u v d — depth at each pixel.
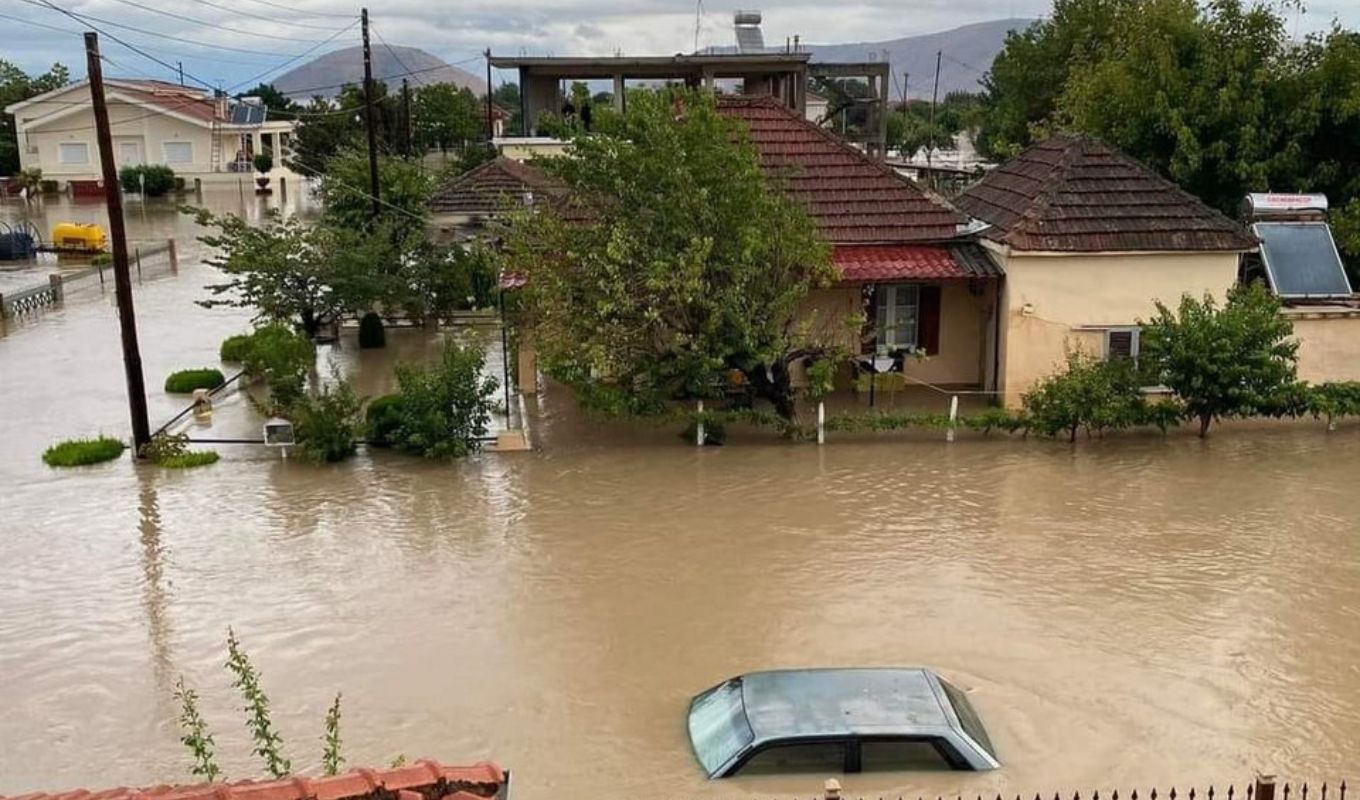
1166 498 17.75
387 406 21.22
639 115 20.39
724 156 20.17
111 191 20.23
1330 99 28.12
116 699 12.22
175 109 74.25
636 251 19.88
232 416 23.83
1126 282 22.47
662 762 10.41
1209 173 29.52
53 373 27.80
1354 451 20.14
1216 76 28.98
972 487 18.36
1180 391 20.73
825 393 21.94
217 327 33.78
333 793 7.23
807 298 23.48
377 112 71.50
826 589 14.47
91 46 19.89
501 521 17.20
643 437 21.48
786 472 19.25
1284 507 17.30
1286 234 25.00
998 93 66.44
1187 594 14.20
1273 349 20.89
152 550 16.42
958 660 12.49
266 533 16.98
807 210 22.22
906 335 24.31
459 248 32.34
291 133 83.50
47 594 14.96
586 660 12.70
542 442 21.30
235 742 11.23
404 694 12.05
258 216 60.66
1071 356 21.31
